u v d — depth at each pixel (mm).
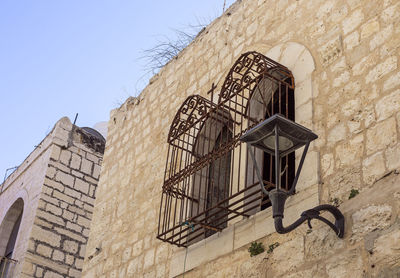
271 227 5852
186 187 7523
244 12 8195
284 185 6746
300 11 7062
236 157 6906
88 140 16688
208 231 7059
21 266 13938
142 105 9953
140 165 9078
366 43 5875
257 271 5754
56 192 15383
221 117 7402
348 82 5859
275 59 6984
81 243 15289
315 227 5391
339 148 5590
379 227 4832
